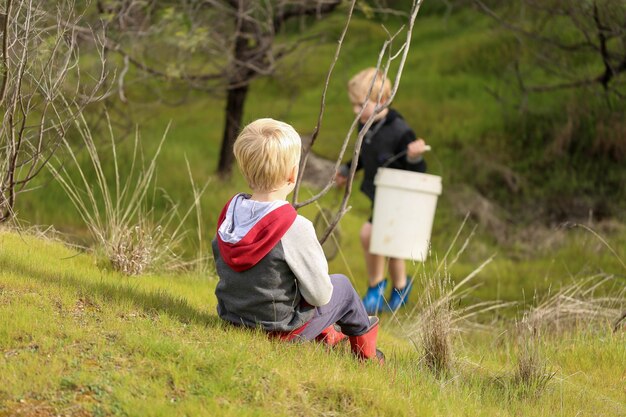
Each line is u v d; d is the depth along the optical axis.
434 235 11.83
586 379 5.17
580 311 6.54
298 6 11.00
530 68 16.69
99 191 10.37
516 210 12.84
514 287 9.37
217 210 10.70
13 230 5.96
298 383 3.53
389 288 9.11
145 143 13.11
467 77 18.16
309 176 13.55
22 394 3.13
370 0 17.78
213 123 16.59
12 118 4.75
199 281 6.23
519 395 4.47
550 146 14.20
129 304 4.12
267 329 3.94
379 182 7.52
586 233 10.73
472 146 14.80
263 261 3.80
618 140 13.52
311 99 18.28
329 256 9.23
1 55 4.90
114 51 8.59
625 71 11.11
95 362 3.42
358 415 3.43
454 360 4.70
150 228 6.39
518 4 13.54
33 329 3.59
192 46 8.84
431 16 23.59
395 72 19.25
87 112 9.63
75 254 5.74
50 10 5.91
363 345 4.23
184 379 3.37
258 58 10.79
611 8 9.77
